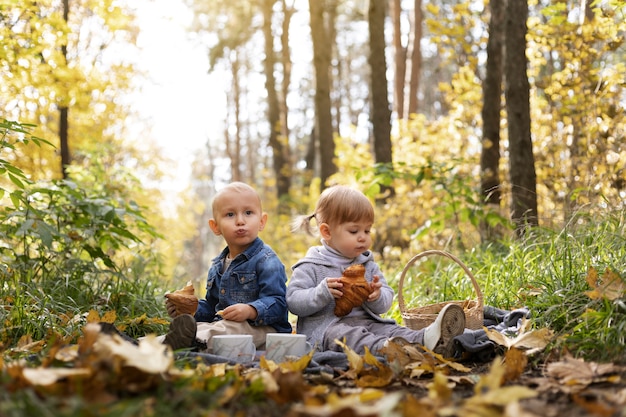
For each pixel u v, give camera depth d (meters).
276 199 17.52
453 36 10.52
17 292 4.45
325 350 3.83
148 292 5.48
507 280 4.79
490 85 8.69
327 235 4.15
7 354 3.29
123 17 8.66
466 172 10.12
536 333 3.38
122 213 5.72
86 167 9.05
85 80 8.31
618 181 6.75
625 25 6.73
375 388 2.93
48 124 12.36
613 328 3.18
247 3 20.48
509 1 7.00
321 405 2.27
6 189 5.36
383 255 9.70
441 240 8.85
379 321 3.97
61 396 2.18
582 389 2.57
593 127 7.67
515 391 2.20
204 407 2.22
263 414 2.26
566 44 8.66
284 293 4.06
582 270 4.11
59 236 5.26
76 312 4.59
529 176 6.90
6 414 1.88
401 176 7.49
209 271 4.30
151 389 2.35
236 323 3.86
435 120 12.57
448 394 2.42
